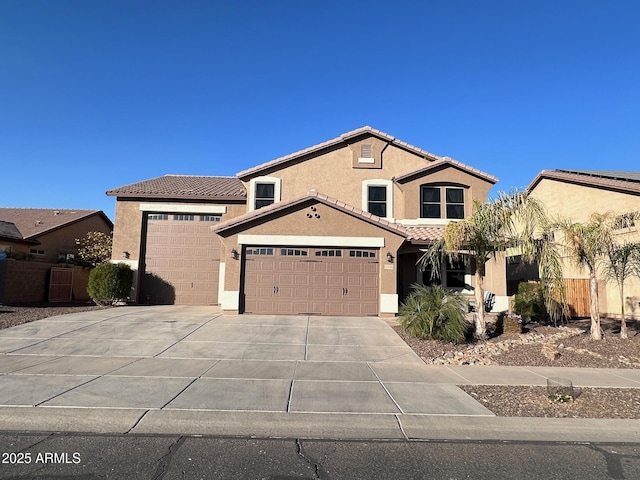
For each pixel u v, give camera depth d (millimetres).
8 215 29000
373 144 19953
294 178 19719
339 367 9094
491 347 11070
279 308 15906
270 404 6461
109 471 4367
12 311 15141
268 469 4488
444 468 4594
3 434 5305
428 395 7098
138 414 5918
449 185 19438
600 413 6336
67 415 5852
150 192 19797
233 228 15984
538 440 5434
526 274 22156
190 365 8961
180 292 19797
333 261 16172
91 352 9977
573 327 14469
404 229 16484
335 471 4477
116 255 19531
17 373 8062
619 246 12789
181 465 4535
